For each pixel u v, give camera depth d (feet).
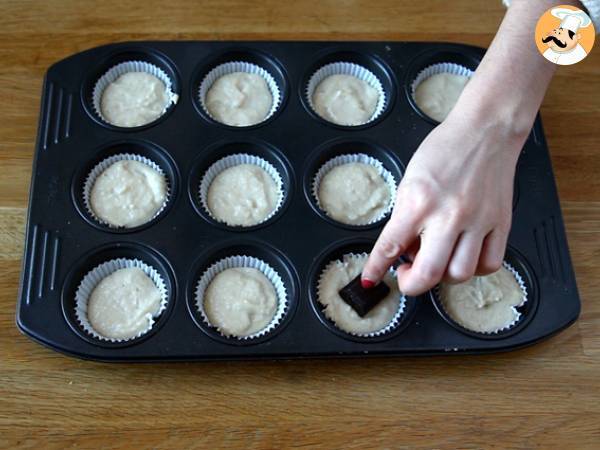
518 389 1.20
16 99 1.43
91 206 1.32
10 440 1.10
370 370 1.20
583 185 1.41
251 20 1.56
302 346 1.16
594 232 1.36
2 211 1.31
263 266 1.29
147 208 1.32
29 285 1.20
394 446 1.13
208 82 1.47
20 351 1.18
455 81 1.52
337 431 1.14
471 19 1.60
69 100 1.40
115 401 1.15
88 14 1.55
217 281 1.27
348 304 1.24
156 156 1.36
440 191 1.01
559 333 1.25
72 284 1.21
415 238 1.07
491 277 1.28
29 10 1.54
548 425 1.17
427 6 1.61
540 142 1.40
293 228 1.29
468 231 1.01
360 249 1.29
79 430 1.12
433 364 1.21
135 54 1.47
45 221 1.26
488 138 1.04
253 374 1.18
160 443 1.12
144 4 1.57
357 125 1.42
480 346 1.19
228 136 1.38
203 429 1.13
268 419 1.15
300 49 1.49
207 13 1.57
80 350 1.14
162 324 1.18
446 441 1.14
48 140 1.35
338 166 1.41
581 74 1.53
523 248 1.29
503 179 1.04
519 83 1.06
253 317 1.23
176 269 1.23
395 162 1.38
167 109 1.40
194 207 1.30
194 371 1.18
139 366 1.18
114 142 1.36
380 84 1.49
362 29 1.57
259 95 1.47
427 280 1.03
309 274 1.24
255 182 1.38
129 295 1.24
